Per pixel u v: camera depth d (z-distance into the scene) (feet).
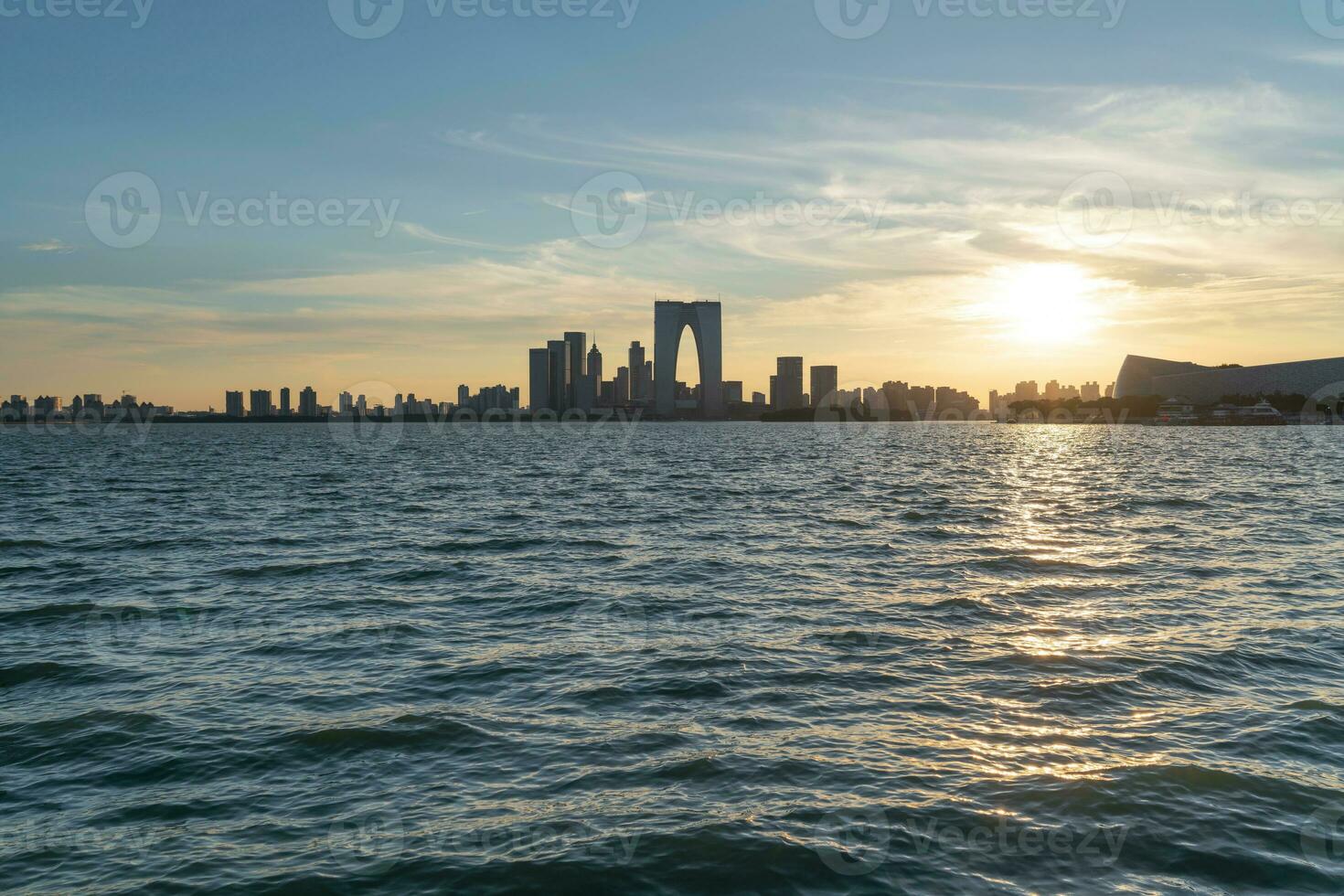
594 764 44.78
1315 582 90.02
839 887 33.27
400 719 51.60
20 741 48.49
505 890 33.24
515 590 90.22
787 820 38.42
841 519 150.30
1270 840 36.40
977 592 86.22
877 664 61.87
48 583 95.50
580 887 33.37
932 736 48.14
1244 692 55.06
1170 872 33.96
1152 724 49.52
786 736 48.37
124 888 33.55
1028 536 127.75
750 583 92.53
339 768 44.70
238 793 41.96
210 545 123.65
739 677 59.06
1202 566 100.37
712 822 38.29
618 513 163.43
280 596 87.92
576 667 62.08
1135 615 75.97
